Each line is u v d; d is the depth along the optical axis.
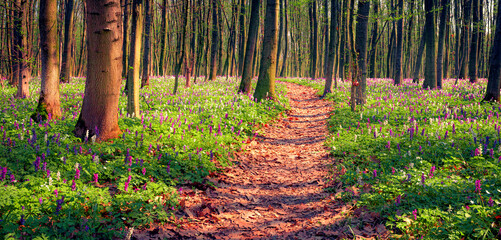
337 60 36.34
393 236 4.27
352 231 4.42
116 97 8.25
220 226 5.19
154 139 8.52
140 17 10.70
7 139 6.88
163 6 15.82
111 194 5.32
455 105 15.46
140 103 14.45
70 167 5.84
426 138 8.77
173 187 6.20
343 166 7.53
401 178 5.74
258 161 9.33
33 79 30.31
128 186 5.46
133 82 10.84
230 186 7.08
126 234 4.00
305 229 5.05
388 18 18.34
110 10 7.79
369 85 27.23
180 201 5.70
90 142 7.77
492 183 5.35
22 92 15.65
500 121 10.59
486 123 10.28
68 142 7.24
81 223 4.11
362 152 8.40
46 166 5.62
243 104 15.44
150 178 6.23
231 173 7.87
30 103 13.73
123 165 6.30
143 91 19.44
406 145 8.49
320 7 45.12
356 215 5.23
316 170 8.29
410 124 10.96
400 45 29.31
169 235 4.61
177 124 10.16
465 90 20.16
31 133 7.69
